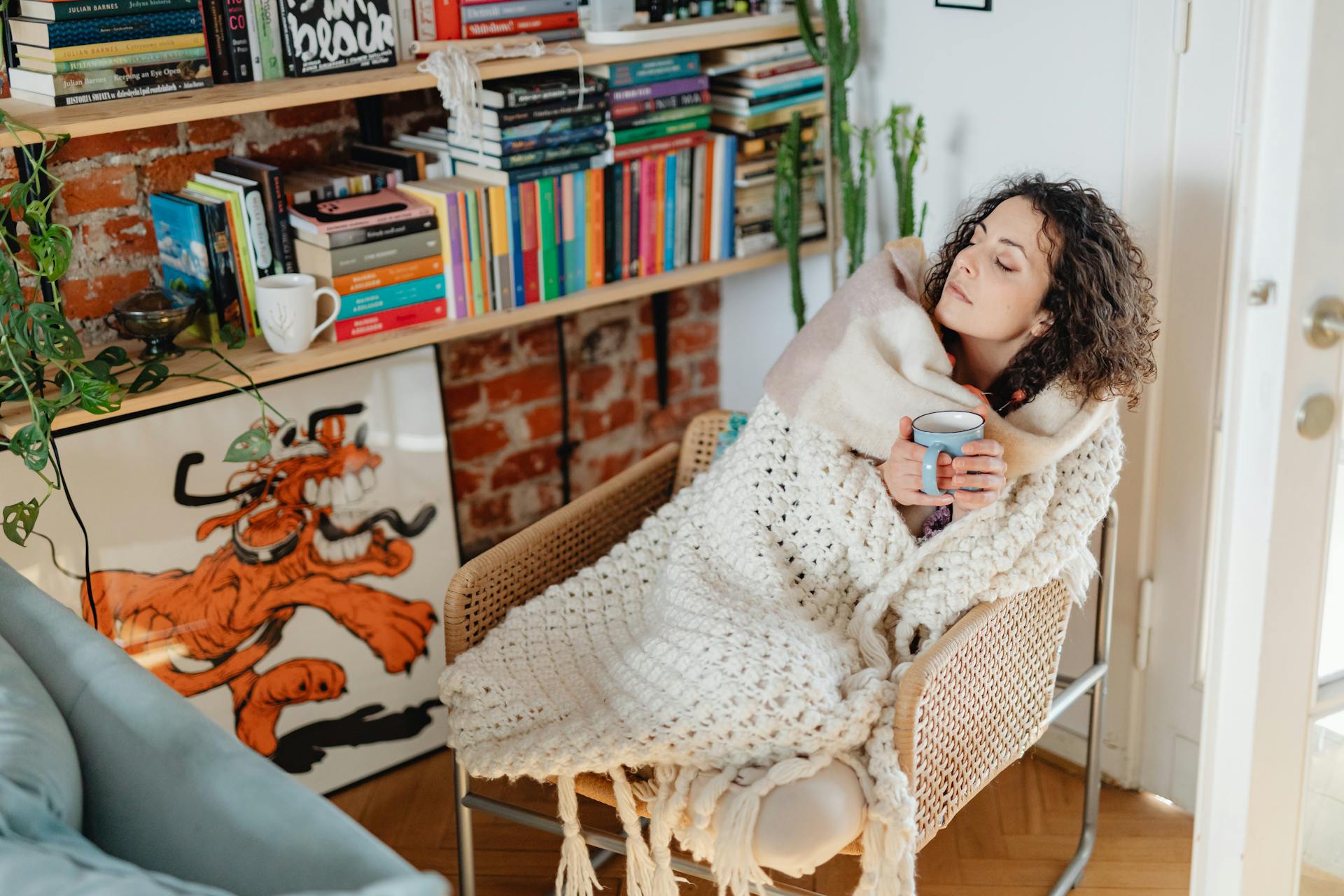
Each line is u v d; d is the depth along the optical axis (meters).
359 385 1.95
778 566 1.55
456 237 1.89
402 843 1.92
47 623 1.28
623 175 2.04
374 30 1.82
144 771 1.07
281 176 1.94
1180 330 1.78
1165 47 1.69
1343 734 1.49
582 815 1.98
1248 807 1.43
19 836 0.96
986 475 1.37
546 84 1.91
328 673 1.99
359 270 1.81
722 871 1.28
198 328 1.81
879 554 1.52
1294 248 1.23
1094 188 1.84
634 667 1.46
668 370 2.63
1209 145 1.69
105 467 1.73
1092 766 1.83
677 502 1.71
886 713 1.35
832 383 1.54
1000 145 1.96
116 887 0.88
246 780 1.01
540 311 1.99
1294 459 1.31
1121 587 1.94
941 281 1.67
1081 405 1.49
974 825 1.95
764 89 2.12
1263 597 1.35
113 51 1.61
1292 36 1.18
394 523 2.03
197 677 1.86
